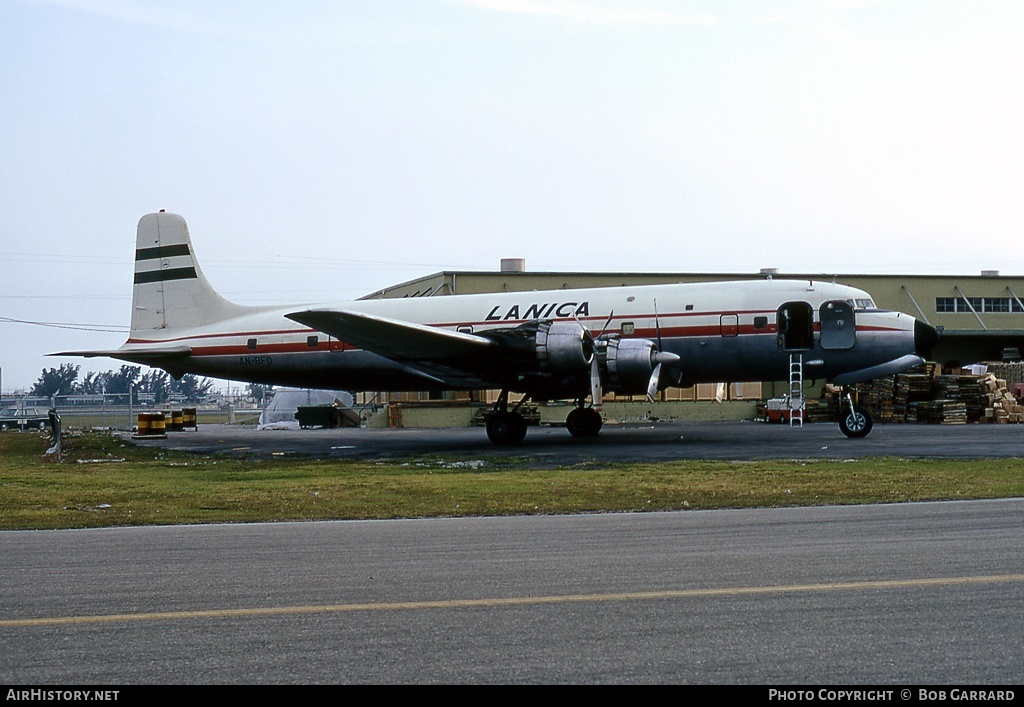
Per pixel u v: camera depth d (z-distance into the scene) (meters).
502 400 31.78
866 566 9.39
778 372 31.41
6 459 30.31
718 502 15.27
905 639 6.87
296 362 36.22
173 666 6.50
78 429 56.44
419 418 47.03
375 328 29.12
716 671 6.26
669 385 32.22
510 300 34.28
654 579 8.99
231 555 10.70
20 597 8.58
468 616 7.71
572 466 23.16
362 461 26.52
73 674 6.35
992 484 17.11
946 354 60.12
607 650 6.74
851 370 31.09
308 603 8.23
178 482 20.84
